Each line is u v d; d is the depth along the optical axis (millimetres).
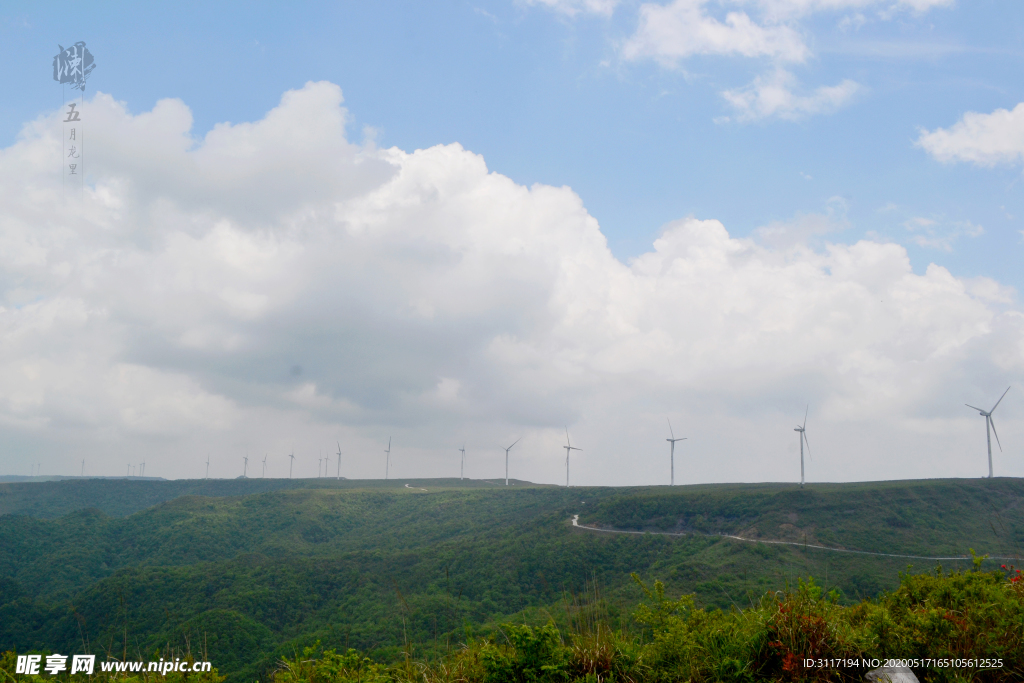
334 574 110500
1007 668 8594
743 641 9164
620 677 9156
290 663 10586
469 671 9977
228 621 62781
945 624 9289
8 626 85688
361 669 10328
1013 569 12031
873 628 9492
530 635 9398
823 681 8391
